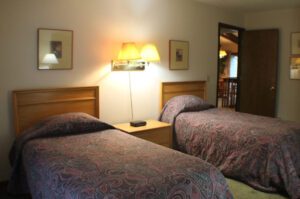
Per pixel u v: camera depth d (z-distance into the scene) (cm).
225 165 327
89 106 351
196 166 199
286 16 537
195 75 489
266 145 298
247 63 580
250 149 309
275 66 545
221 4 498
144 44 404
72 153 227
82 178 181
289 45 539
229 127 338
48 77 320
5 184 299
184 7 457
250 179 308
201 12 487
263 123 348
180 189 174
